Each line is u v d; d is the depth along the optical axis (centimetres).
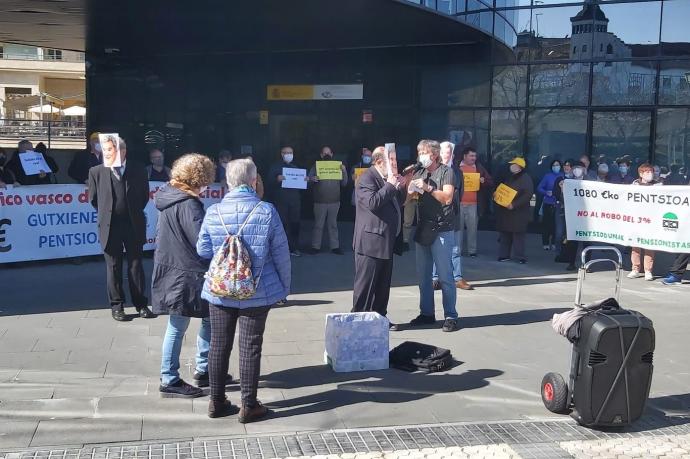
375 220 680
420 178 743
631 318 491
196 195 541
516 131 1631
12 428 488
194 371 604
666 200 1012
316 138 1784
